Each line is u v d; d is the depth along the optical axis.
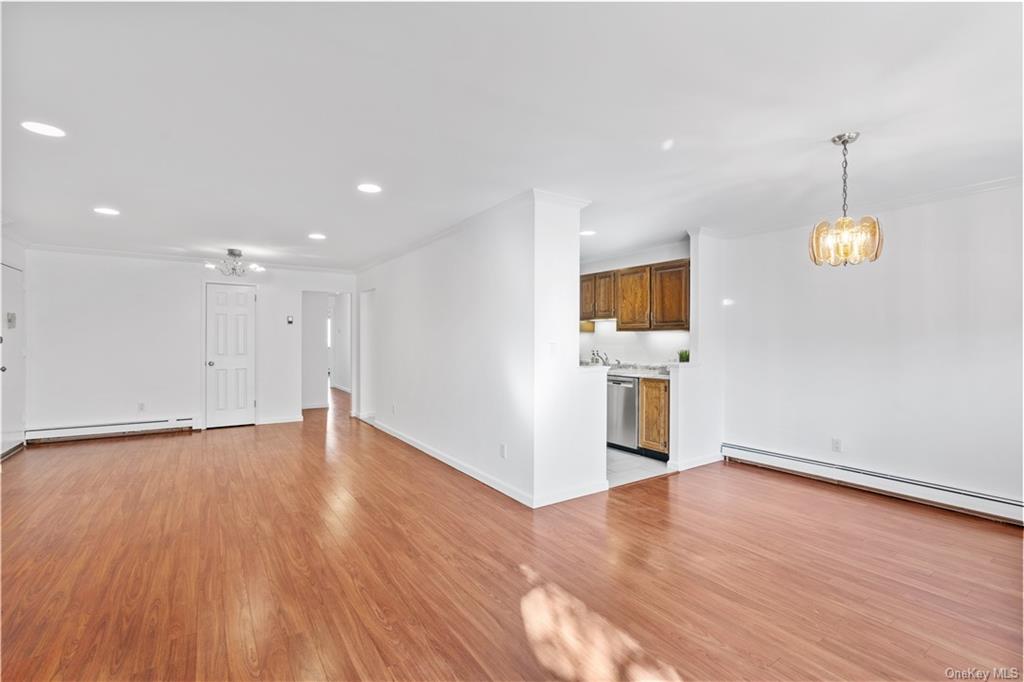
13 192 3.41
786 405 4.48
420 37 1.66
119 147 2.61
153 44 1.69
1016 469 3.20
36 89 2.00
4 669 1.75
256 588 2.34
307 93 2.06
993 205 3.28
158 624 2.04
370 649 1.90
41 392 5.46
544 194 3.46
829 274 4.16
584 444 3.82
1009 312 3.22
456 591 2.33
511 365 3.75
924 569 2.56
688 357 4.95
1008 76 1.91
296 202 3.70
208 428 6.47
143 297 6.02
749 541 2.92
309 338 8.74
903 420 3.72
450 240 4.64
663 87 2.01
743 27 1.61
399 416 5.88
